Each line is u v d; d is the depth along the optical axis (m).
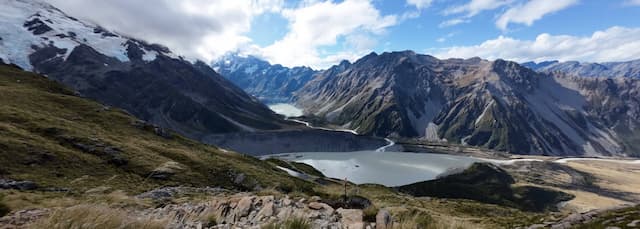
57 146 70.19
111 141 85.62
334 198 14.27
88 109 124.75
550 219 24.53
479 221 32.28
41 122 86.12
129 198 19.66
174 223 10.66
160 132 126.06
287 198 13.84
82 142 78.94
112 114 128.50
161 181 69.56
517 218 31.59
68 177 56.66
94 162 68.81
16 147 60.66
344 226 9.66
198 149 126.38
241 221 11.29
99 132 96.56
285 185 89.81
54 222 7.13
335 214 10.92
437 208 80.81
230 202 13.05
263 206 12.23
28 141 66.00
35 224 7.32
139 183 63.34
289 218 9.16
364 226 9.56
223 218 11.98
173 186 66.69
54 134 80.19
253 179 89.06
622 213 19.16
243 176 89.88
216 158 106.62
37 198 22.23
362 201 13.86
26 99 112.31
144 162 76.69
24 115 88.19
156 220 8.35
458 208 94.88
